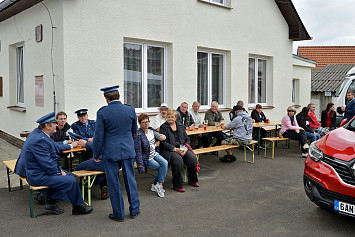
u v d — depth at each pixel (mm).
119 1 7234
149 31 7816
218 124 8219
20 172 4617
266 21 11109
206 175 6715
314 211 4758
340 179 3881
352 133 4520
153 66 8305
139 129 5449
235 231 4082
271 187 5918
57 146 5164
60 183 4414
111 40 7156
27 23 7926
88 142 5434
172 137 5887
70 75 6625
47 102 7191
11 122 9422
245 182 6230
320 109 15953
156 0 7910
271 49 11398
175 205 4988
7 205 4930
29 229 4117
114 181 4324
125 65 7730
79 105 6781
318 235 3980
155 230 4105
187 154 5938
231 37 9906
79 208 4590
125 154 4312
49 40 6984
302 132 8461
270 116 11625
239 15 10125
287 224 4301
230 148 7652
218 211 4750
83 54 6773
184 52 8633
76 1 6613
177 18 8406
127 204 5004
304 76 13945
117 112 4305
